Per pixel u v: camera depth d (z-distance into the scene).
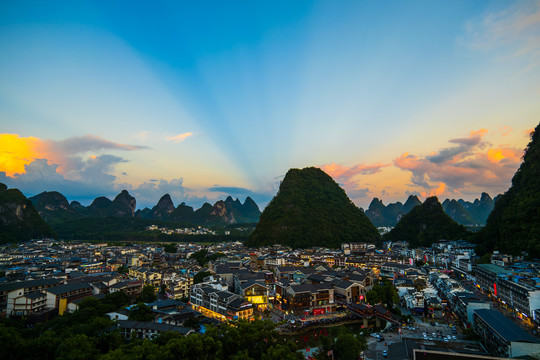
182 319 135.50
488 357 95.50
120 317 135.00
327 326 157.12
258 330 111.56
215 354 98.81
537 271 190.88
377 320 158.50
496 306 176.25
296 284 187.12
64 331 110.94
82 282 183.50
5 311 149.00
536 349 99.69
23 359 94.69
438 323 155.12
